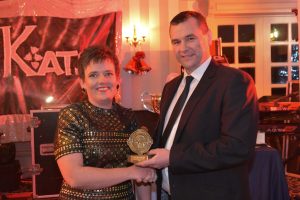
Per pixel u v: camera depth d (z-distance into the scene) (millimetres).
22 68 5148
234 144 1560
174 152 1612
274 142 3775
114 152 1684
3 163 4262
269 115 3143
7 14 5102
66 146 1604
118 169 1621
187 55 1769
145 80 5723
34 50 5180
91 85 1680
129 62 5430
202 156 1577
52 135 3023
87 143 1650
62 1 5250
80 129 1646
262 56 6543
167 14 5793
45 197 3014
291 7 6355
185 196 1702
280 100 3572
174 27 1778
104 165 1667
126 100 5668
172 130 1827
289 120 3119
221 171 1677
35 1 5164
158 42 5773
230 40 6512
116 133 1703
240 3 6336
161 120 1959
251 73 6562
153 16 5758
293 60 6547
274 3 6344
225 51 6527
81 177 1579
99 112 1710
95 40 5340
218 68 1750
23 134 5137
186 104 1743
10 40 5117
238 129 1582
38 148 3010
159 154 1620
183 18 1763
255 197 2781
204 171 1603
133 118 1831
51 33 5223
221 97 1658
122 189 1710
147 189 1890
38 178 3010
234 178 1692
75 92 5266
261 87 6559
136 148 1672
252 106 1638
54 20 5230
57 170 3021
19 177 4340
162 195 2002
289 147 3711
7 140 5082
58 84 5238
